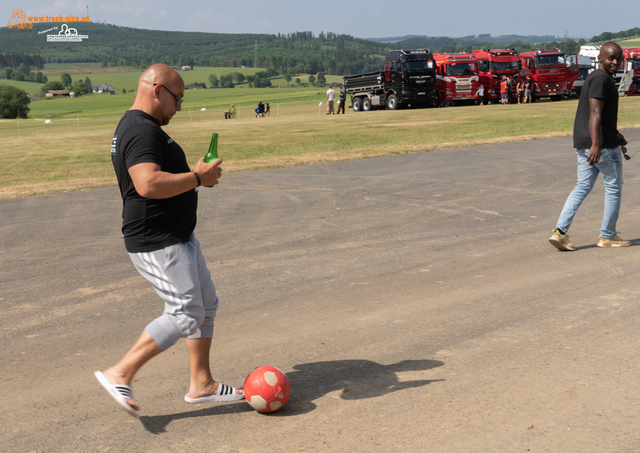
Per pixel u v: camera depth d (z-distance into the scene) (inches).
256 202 372.2
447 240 271.3
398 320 177.3
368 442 112.6
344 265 236.8
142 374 146.6
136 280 224.2
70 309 193.5
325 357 153.0
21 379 143.9
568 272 219.3
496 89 1535.4
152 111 118.4
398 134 837.2
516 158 538.3
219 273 229.1
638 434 112.3
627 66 1594.5
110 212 355.9
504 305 187.0
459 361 147.6
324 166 531.2
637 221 297.6
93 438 116.9
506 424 117.3
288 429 118.7
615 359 145.3
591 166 240.7
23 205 384.2
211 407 129.4
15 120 3646.7
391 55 1519.4
